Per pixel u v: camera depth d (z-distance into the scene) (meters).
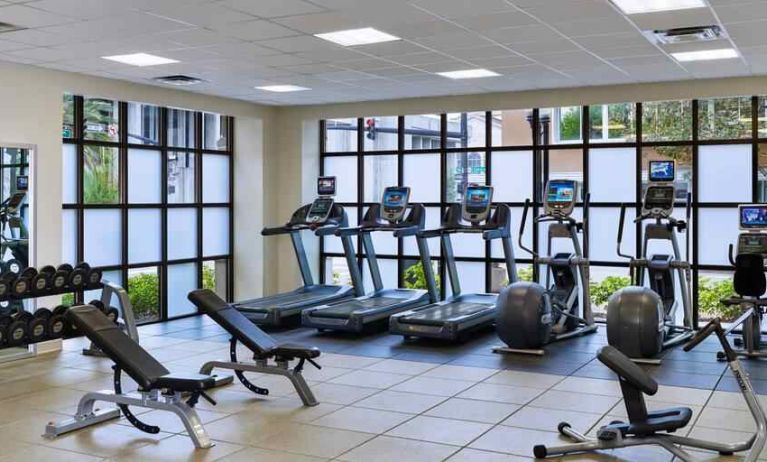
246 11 6.04
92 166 9.69
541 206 10.54
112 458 4.86
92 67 8.50
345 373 7.23
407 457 4.84
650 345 7.48
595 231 10.26
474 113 10.90
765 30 6.69
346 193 12.02
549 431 5.36
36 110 8.42
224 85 9.84
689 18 6.27
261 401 6.20
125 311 7.83
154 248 10.59
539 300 8.00
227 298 11.91
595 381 6.84
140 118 10.31
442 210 11.21
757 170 9.34
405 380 6.93
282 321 9.62
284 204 11.96
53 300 8.50
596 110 10.16
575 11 6.04
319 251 12.23
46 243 8.45
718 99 9.47
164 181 10.62
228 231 11.89
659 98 9.51
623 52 7.68
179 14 6.14
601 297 10.30
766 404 6.00
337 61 8.20
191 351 8.28
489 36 6.96
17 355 7.90
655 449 4.98
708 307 9.72
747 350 7.72
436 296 9.97
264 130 11.74
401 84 9.77
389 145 11.60
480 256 11.03
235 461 4.79
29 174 8.27
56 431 5.31
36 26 6.54
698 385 6.62
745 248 8.12
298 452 4.95
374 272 10.55
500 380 6.90
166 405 5.23
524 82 9.59
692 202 9.67
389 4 5.83
